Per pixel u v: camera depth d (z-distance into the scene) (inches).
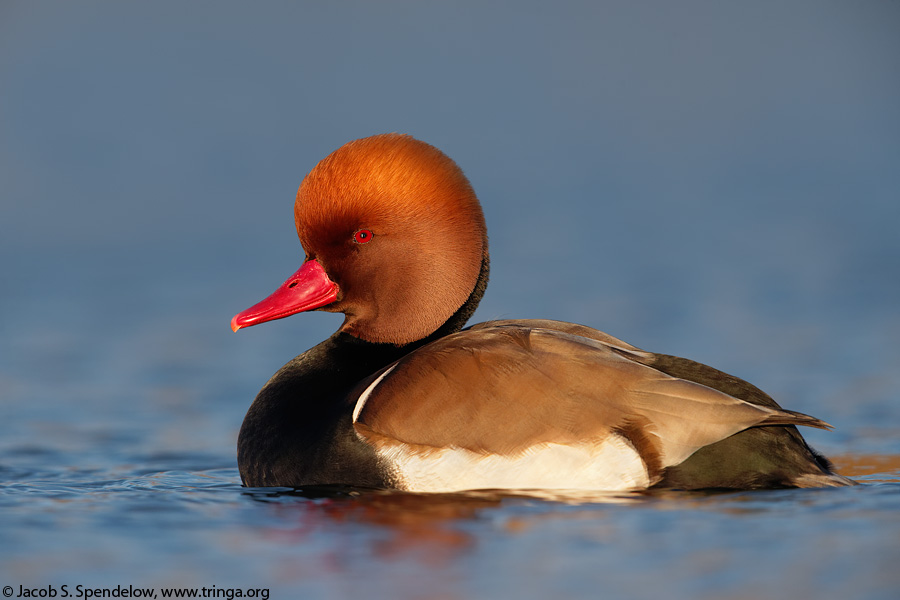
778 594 291.3
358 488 389.4
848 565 309.1
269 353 725.3
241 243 1162.6
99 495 403.2
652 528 337.7
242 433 423.5
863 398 574.2
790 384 608.1
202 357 714.2
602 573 306.0
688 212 1312.7
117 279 989.2
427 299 426.0
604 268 990.4
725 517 345.4
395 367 402.6
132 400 608.7
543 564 313.0
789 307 821.9
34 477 446.6
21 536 348.2
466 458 377.7
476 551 323.3
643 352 406.3
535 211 1330.0
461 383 383.9
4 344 749.9
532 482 372.8
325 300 430.0
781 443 375.9
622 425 371.6
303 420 410.0
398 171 421.1
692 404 371.6
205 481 437.4
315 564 319.3
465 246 426.6
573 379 379.6
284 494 393.7
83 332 787.4
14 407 590.9
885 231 1147.3
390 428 386.9
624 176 1555.1
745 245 1093.1
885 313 794.2
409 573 310.0
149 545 339.3
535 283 920.9
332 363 430.3
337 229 423.8
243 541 339.9
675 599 289.3
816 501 359.3
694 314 801.6
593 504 359.9
